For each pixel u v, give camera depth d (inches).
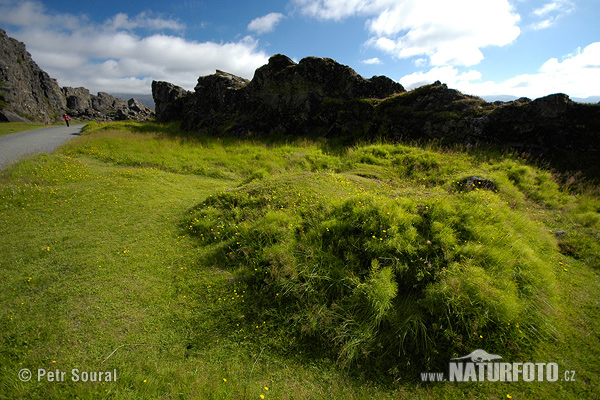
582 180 347.6
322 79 781.3
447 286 143.6
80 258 217.9
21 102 1571.1
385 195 243.0
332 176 323.0
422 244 167.3
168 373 130.1
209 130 918.4
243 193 289.0
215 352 141.3
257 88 844.6
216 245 226.8
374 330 142.2
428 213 189.5
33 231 262.7
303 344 143.9
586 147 400.2
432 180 353.4
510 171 343.6
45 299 176.2
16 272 203.8
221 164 513.0
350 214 203.9
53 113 1872.5
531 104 451.2
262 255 189.6
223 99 924.6
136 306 168.9
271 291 169.9
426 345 134.2
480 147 465.7
